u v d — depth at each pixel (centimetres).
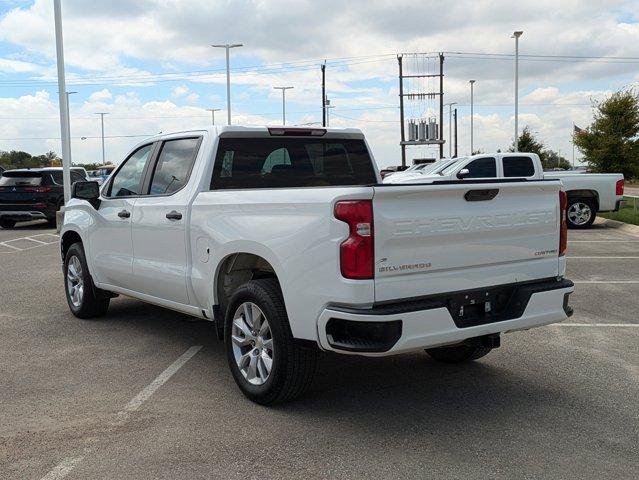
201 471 362
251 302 460
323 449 390
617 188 1789
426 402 471
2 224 2069
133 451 388
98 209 682
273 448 392
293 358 437
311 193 416
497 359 579
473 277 432
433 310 403
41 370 549
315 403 469
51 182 2028
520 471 360
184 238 541
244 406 462
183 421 435
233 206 482
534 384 510
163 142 609
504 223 444
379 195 385
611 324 707
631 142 3102
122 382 517
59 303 838
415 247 403
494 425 427
